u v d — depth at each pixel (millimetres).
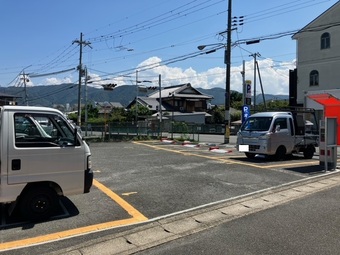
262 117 12695
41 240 4609
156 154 14406
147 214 5852
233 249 4332
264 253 4195
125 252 4273
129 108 61719
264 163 11617
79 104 35625
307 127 13750
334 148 10477
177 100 61469
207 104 66625
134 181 8523
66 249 4328
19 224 5219
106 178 8891
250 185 8156
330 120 10367
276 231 4969
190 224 5340
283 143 12492
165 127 30266
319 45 32188
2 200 5090
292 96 35531
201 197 7004
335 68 31109
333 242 4523
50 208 5461
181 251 4297
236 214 5859
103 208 6148
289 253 4188
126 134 26531
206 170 10148
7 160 5102
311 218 5578
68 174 5562
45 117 5617
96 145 19734
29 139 5578
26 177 5227
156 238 4754
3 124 5148
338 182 8609
